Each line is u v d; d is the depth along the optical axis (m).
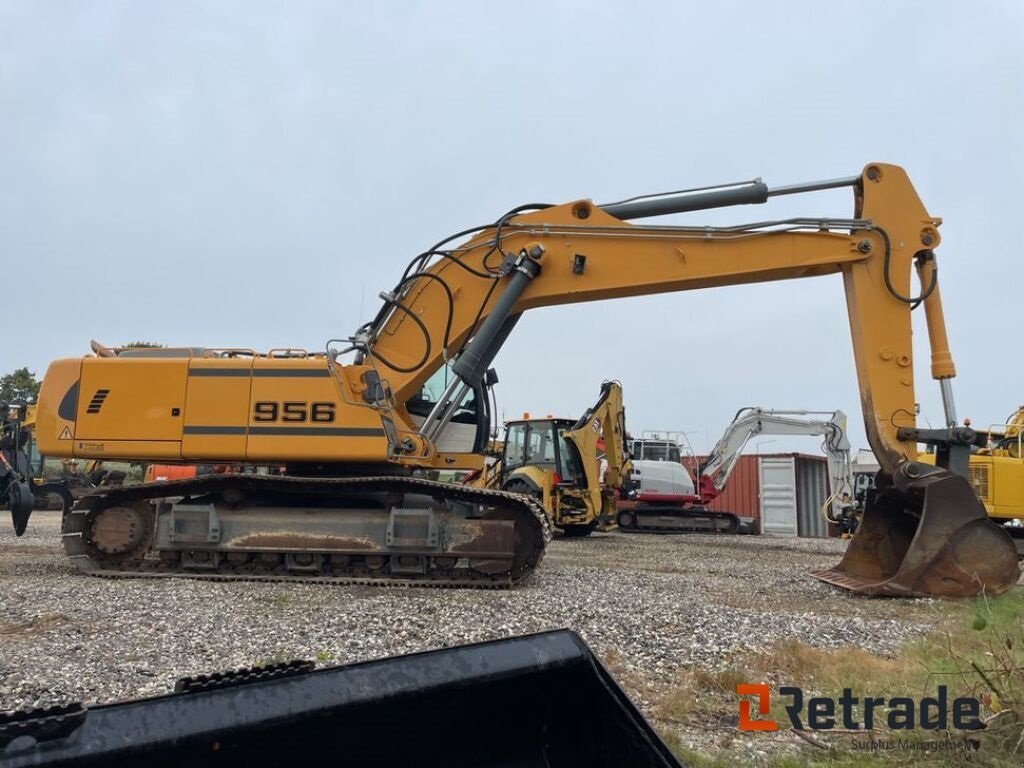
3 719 1.47
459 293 9.70
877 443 9.06
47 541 14.12
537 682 2.18
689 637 6.28
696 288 9.59
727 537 21.56
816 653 5.65
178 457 9.25
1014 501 13.76
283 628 6.27
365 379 9.29
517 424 18.27
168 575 9.12
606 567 11.32
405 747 2.06
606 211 9.67
